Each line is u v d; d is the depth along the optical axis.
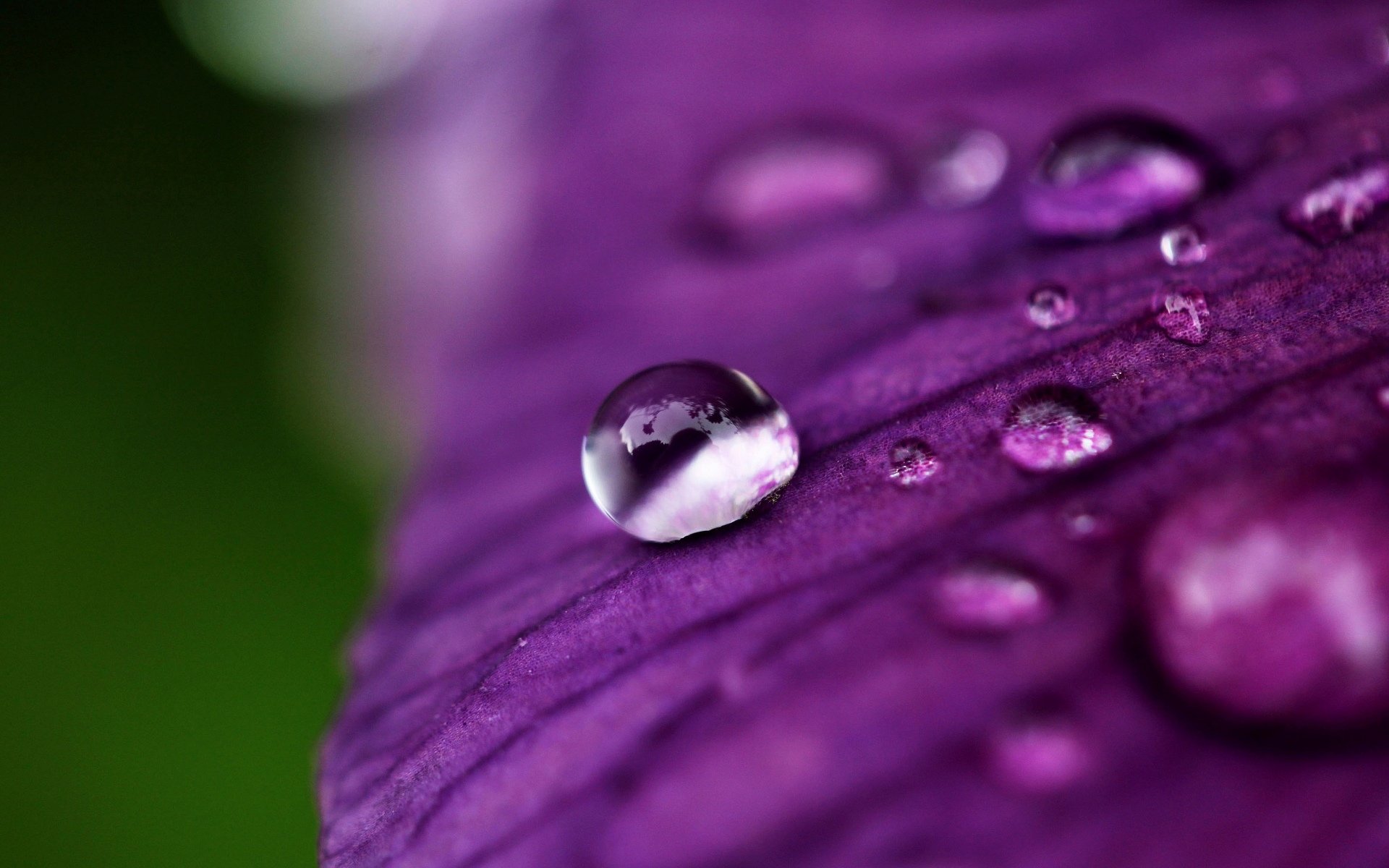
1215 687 0.05
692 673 0.05
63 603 0.16
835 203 0.07
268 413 0.17
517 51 0.08
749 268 0.07
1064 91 0.07
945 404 0.06
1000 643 0.05
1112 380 0.06
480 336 0.07
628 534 0.06
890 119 0.07
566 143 0.07
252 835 0.14
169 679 0.15
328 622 0.15
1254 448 0.05
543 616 0.06
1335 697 0.05
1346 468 0.05
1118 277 0.06
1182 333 0.06
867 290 0.06
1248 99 0.06
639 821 0.05
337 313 0.12
